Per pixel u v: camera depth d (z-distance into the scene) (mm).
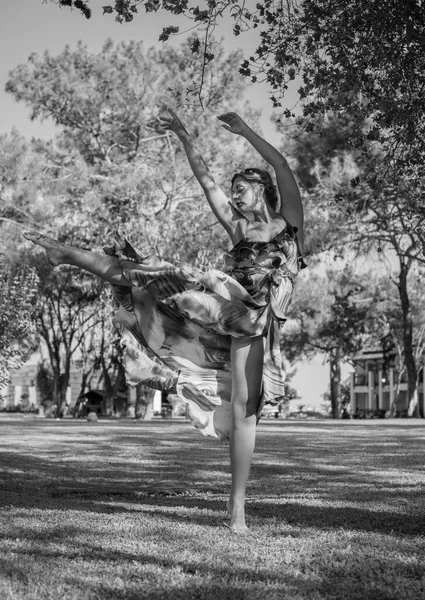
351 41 7914
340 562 3764
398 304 50406
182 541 4238
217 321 4523
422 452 13812
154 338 4852
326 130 24781
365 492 7387
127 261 4508
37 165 30906
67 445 15734
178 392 4805
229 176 31406
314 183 26516
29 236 4523
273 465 10930
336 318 50000
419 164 8922
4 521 4969
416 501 6539
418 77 8055
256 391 4672
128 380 5035
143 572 3453
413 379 40469
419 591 3221
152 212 30891
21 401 75062
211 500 6793
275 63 8062
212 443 16578
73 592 3086
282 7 7988
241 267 4734
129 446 15477
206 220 31969
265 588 3191
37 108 33312
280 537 4426
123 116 32812
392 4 7590
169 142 33250
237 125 5227
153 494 7488
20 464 11039
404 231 24500
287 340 51812
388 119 8062
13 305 16500
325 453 13586
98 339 47969
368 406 81812
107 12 7074
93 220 30391
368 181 9883
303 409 76938
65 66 33094
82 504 6258
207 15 7238
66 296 47000
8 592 3059
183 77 31375
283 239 4855
